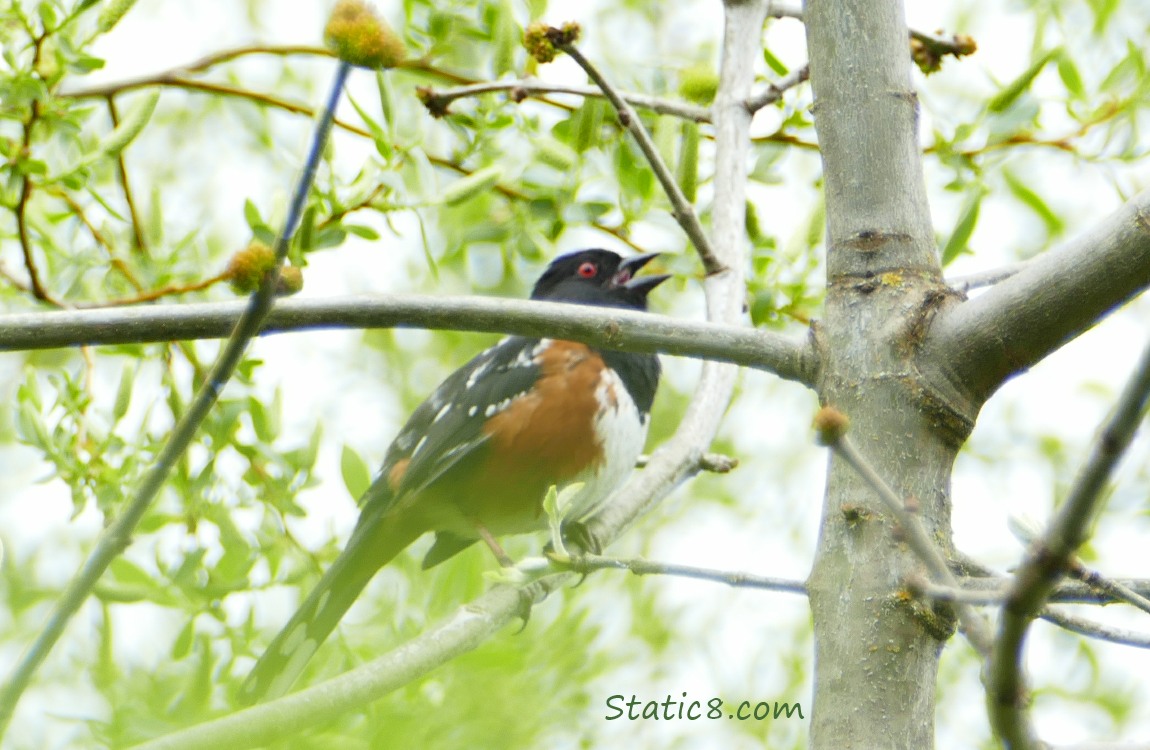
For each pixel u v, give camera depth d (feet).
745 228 28.58
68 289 27.89
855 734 14.60
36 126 26.05
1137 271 14.98
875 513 15.26
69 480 25.35
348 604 26.27
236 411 26.17
